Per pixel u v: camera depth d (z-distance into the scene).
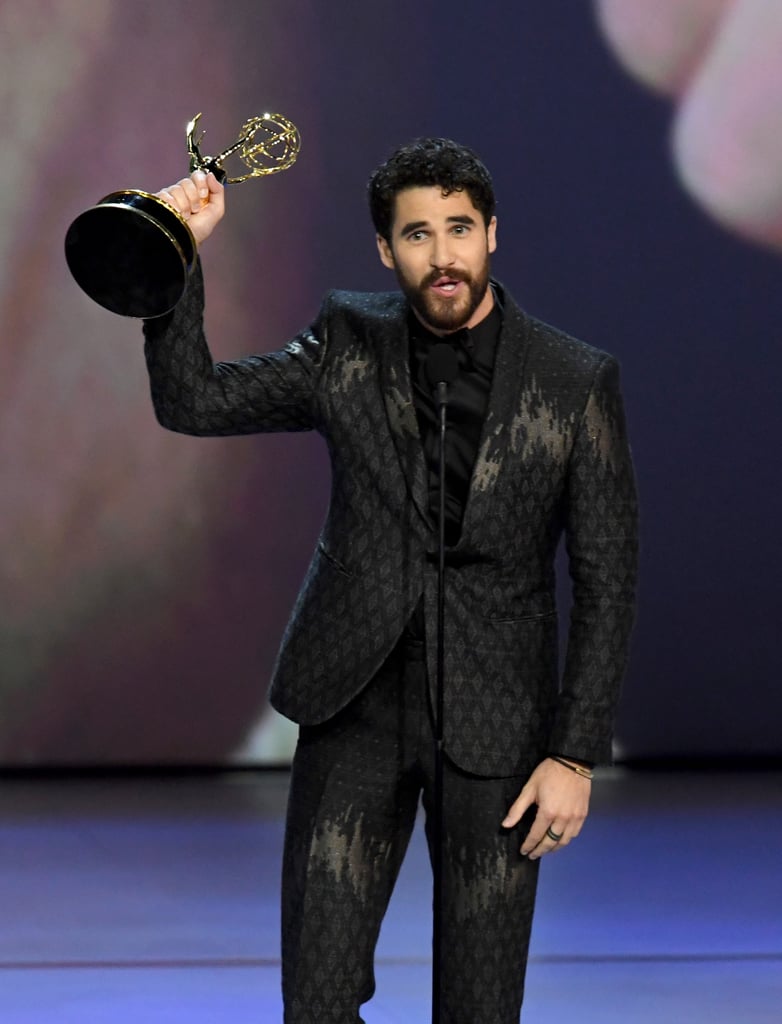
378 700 7.62
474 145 22.80
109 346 22.47
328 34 22.59
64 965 13.68
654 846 18.67
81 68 22.22
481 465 7.43
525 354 7.60
